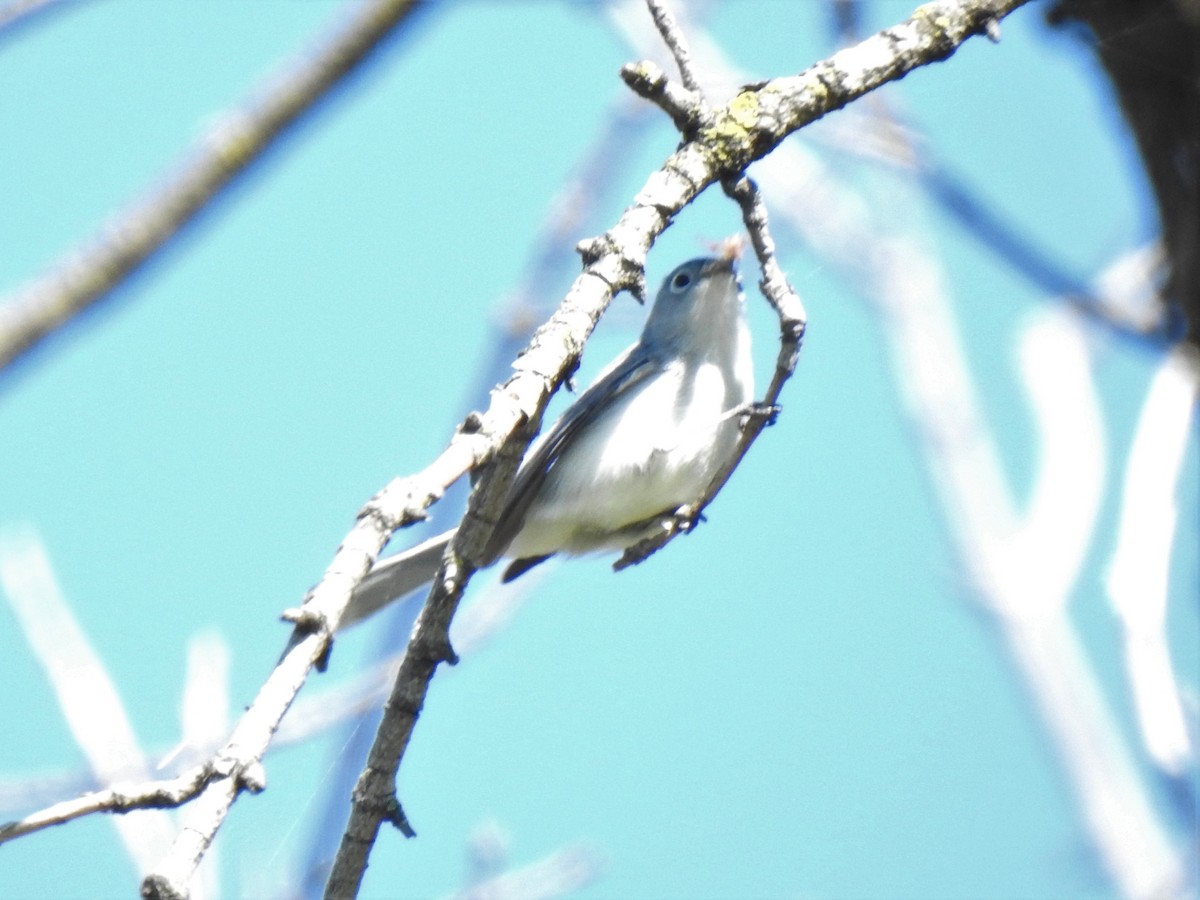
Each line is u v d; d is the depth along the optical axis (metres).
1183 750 7.83
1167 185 7.44
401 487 4.13
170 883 3.51
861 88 5.90
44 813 3.75
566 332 4.90
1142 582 8.01
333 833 7.89
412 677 5.24
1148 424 8.28
